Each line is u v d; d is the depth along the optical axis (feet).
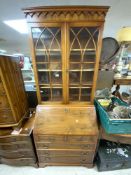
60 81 4.94
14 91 4.88
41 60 4.67
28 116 6.07
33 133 4.74
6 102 4.54
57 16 4.00
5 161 5.41
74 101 5.17
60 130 4.71
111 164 5.07
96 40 4.32
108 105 4.91
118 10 8.43
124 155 5.21
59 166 5.50
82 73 4.79
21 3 7.29
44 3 7.37
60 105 5.16
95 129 4.69
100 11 3.92
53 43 4.45
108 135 4.83
